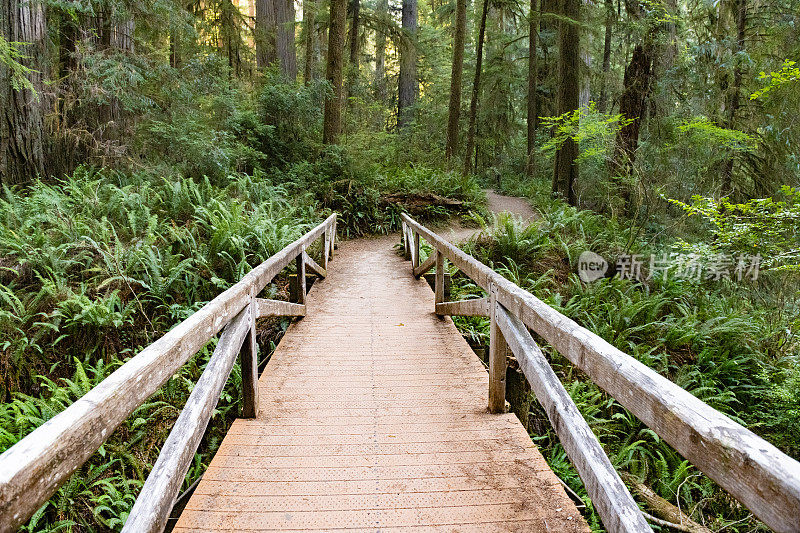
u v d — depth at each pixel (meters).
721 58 11.41
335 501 2.41
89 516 3.90
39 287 6.07
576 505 2.49
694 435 1.20
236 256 7.07
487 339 5.82
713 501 4.66
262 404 3.61
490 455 2.86
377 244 11.70
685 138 11.41
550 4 14.13
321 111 14.49
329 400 3.69
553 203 13.20
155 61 10.41
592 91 19.33
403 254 10.62
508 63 21.55
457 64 16.45
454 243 10.20
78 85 9.27
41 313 5.27
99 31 10.23
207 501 2.40
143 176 9.50
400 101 23.98
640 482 4.68
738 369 6.48
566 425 2.03
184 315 6.01
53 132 9.17
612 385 1.66
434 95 25.28
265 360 5.32
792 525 0.91
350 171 13.02
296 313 5.45
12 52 6.84
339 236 11.95
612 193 12.09
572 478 4.38
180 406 4.79
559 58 13.23
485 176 22.86
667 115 12.55
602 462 1.77
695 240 10.24
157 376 1.82
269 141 12.80
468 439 3.05
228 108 11.80
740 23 11.87
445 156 16.69
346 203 12.27
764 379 6.07
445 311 5.63
